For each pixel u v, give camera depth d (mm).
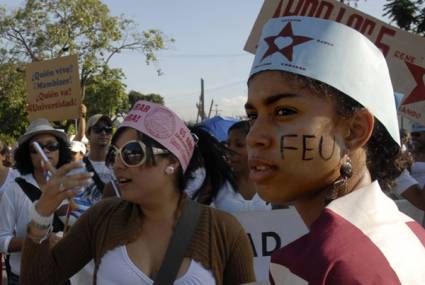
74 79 5816
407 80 3967
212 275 2244
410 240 993
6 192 3861
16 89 29266
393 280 898
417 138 4781
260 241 3488
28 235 2211
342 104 1061
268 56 1092
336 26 1094
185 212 2297
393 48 3965
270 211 3496
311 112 1051
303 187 1085
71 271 2295
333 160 1064
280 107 1069
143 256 2211
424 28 14391
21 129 30156
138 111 2340
